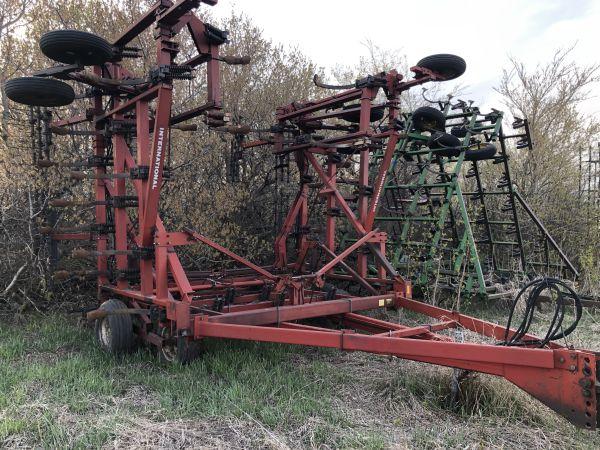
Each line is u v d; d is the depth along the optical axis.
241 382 4.25
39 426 3.35
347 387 4.27
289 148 6.89
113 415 3.56
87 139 7.50
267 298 5.88
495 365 3.36
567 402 3.09
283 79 9.21
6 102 7.02
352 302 5.28
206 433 3.35
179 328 4.39
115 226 5.73
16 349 5.21
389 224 9.84
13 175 6.56
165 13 4.30
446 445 3.23
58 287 7.06
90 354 5.14
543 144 11.72
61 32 4.41
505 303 7.84
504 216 10.98
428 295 7.31
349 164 7.48
